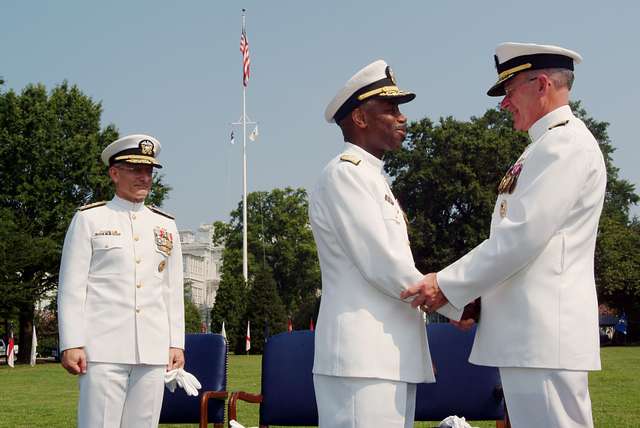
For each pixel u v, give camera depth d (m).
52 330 39.16
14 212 32.59
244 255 43.94
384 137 3.80
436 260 42.12
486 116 51.62
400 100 3.81
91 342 4.99
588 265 3.59
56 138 33.16
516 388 3.54
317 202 3.79
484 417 5.69
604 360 20.88
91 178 32.97
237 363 23.41
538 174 3.51
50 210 32.78
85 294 5.07
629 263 42.91
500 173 42.81
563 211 3.44
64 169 33.22
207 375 5.89
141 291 5.19
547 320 3.44
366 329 3.54
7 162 32.56
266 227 65.56
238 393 5.50
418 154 43.62
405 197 44.28
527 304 3.49
